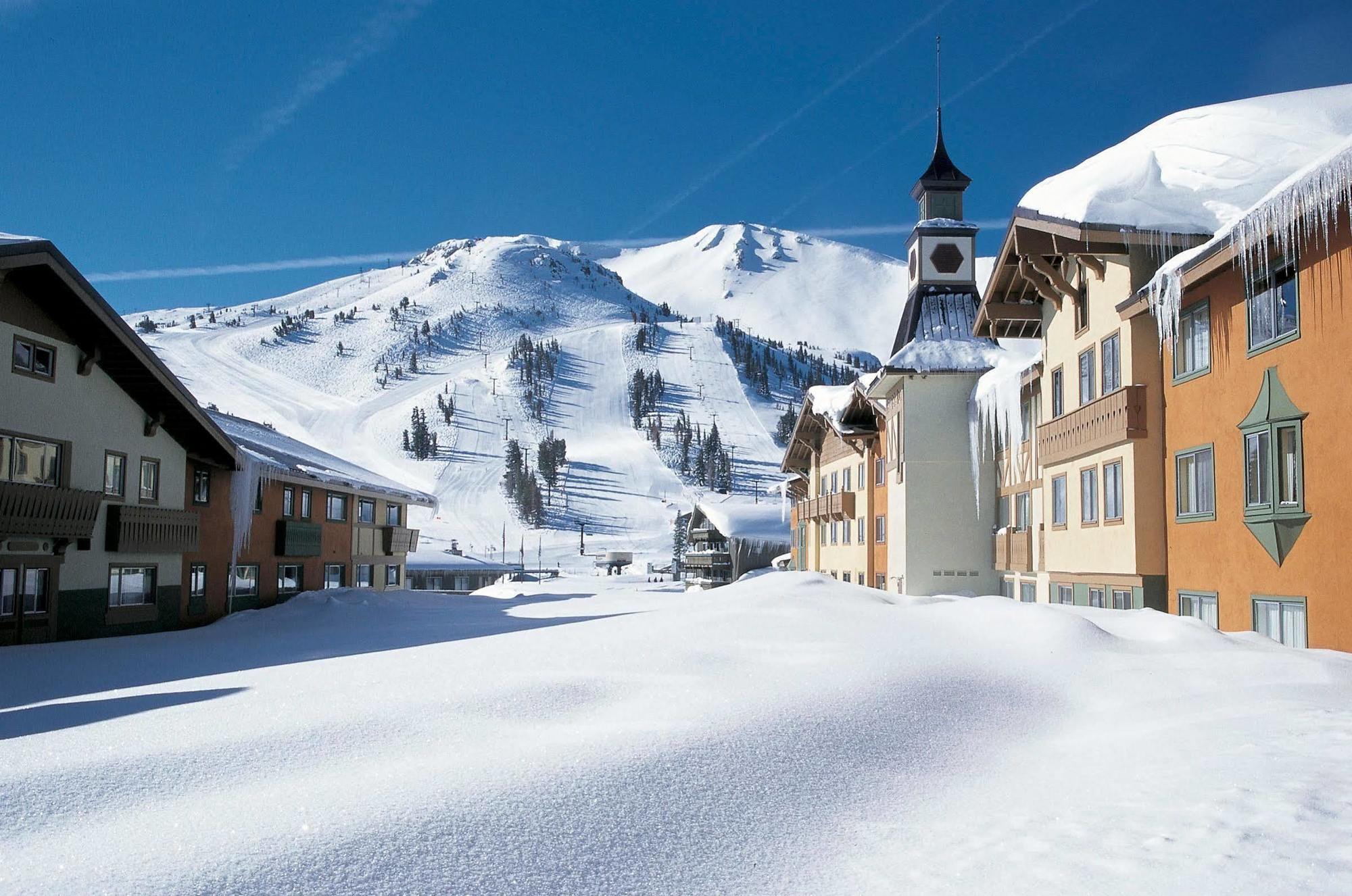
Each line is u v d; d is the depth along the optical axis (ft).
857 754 24.43
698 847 18.43
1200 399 56.75
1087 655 36.29
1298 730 23.77
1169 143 70.44
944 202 116.98
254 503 106.42
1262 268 50.19
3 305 66.85
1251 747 22.45
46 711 33.50
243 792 20.94
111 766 22.98
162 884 15.72
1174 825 17.53
